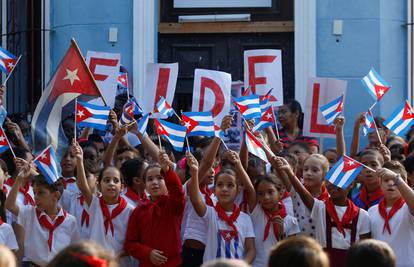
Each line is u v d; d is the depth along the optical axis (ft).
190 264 24.53
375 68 39.32
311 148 29.12
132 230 24.21
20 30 41.81
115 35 40.40
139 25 40.34
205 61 42.11
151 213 23.98
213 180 25.77
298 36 39.83
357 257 14.65
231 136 35.88
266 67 32.04
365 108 39.19
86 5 40.55
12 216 25.48
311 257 13.28
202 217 24.41
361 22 39.42
